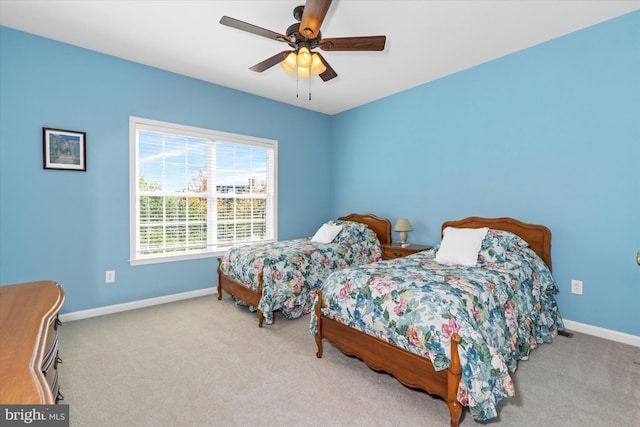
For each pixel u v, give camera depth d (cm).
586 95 275
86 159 319
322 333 239
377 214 463
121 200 340
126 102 340
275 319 317
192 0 239
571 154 285
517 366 223
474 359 155
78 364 228
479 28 274
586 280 278
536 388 198
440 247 296
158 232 368
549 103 296
